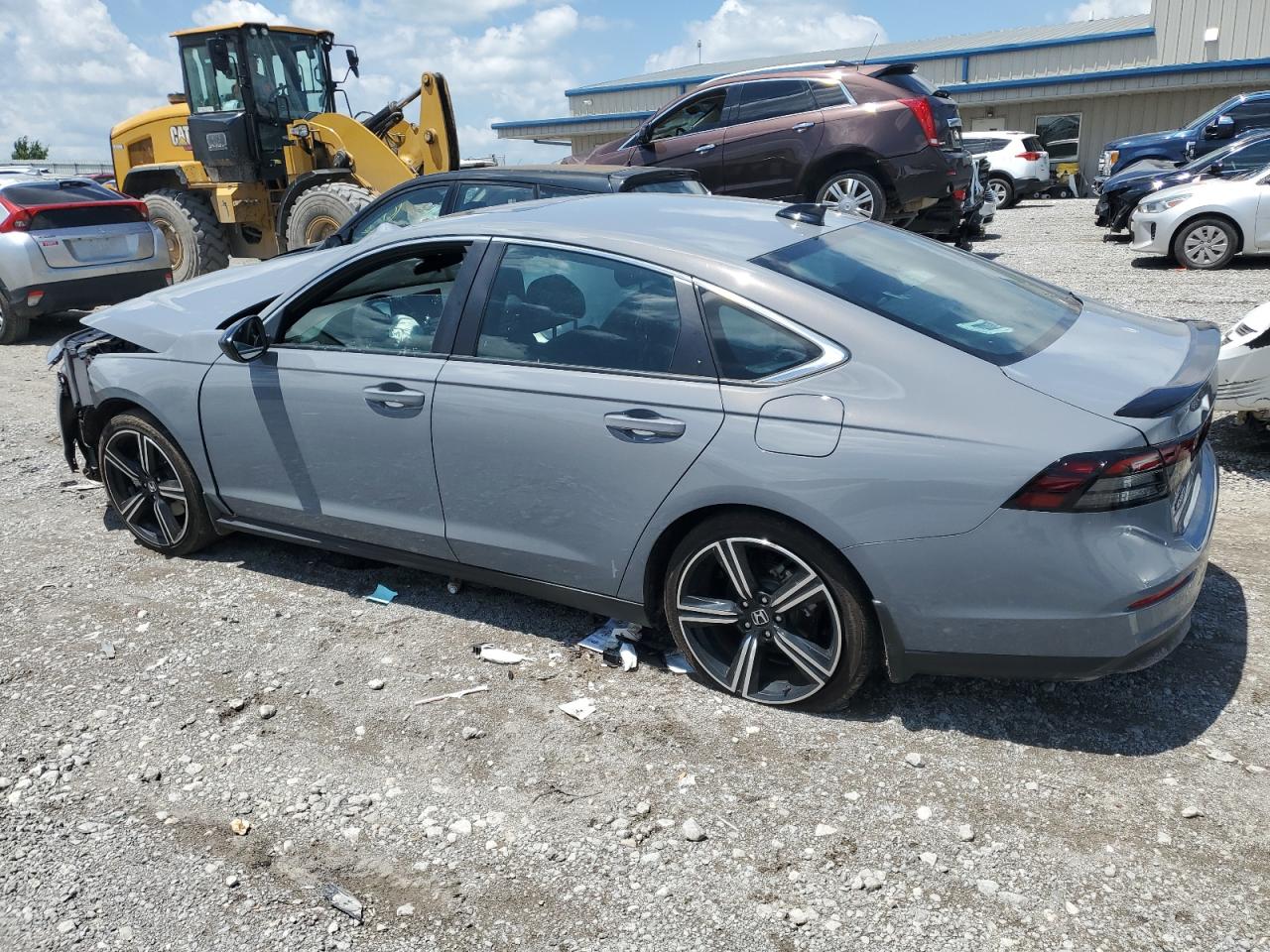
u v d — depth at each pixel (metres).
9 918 2.54
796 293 3.09
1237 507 4.78
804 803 2.83
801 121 10.92
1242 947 2.28
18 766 3.14
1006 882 2.51
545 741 3.16
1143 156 16.80
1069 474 2.64
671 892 2.54
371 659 3.69
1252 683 3.27
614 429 3.24
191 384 4.24
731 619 3.26
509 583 3.72
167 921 2.51
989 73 30.14
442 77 11.81
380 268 3.86
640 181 6.96
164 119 13.40
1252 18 26.48
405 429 3.69
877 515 2.86
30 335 10.91
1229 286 10.28
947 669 2.98
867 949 2.33
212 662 3.71
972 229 14.92
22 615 4.14
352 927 2.47
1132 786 2.82
